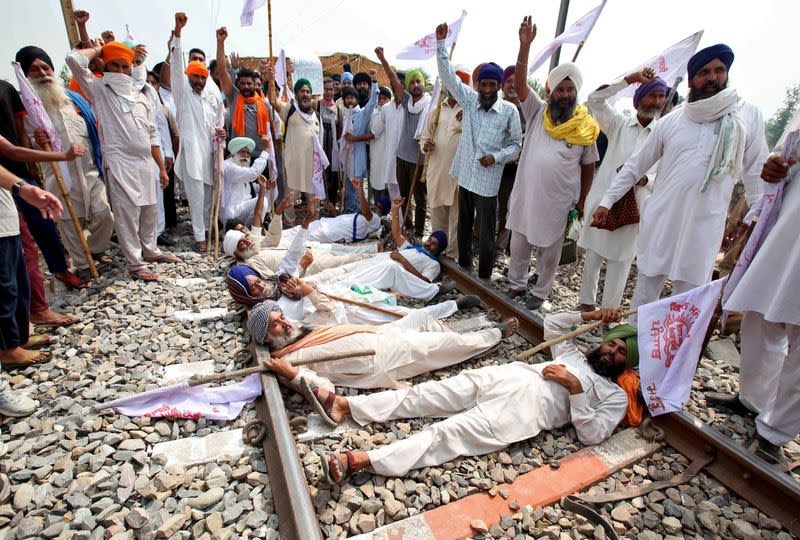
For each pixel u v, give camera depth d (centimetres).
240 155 652
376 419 295
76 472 242
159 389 290
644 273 369
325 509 233
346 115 801
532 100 448
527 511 235
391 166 721
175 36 555
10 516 217
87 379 316
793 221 257
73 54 446
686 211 336
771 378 302
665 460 280
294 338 347
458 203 537
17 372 324
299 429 284
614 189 375
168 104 706
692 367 299
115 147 452
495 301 458
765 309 271
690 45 490
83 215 491
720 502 246
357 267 493
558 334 356
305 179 736
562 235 460
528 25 408
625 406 298
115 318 400
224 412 293
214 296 464
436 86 579
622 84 417
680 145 333
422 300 489
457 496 247
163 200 641
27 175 400
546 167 432
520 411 282
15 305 318
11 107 373
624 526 233
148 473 245
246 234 536
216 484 240
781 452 286
